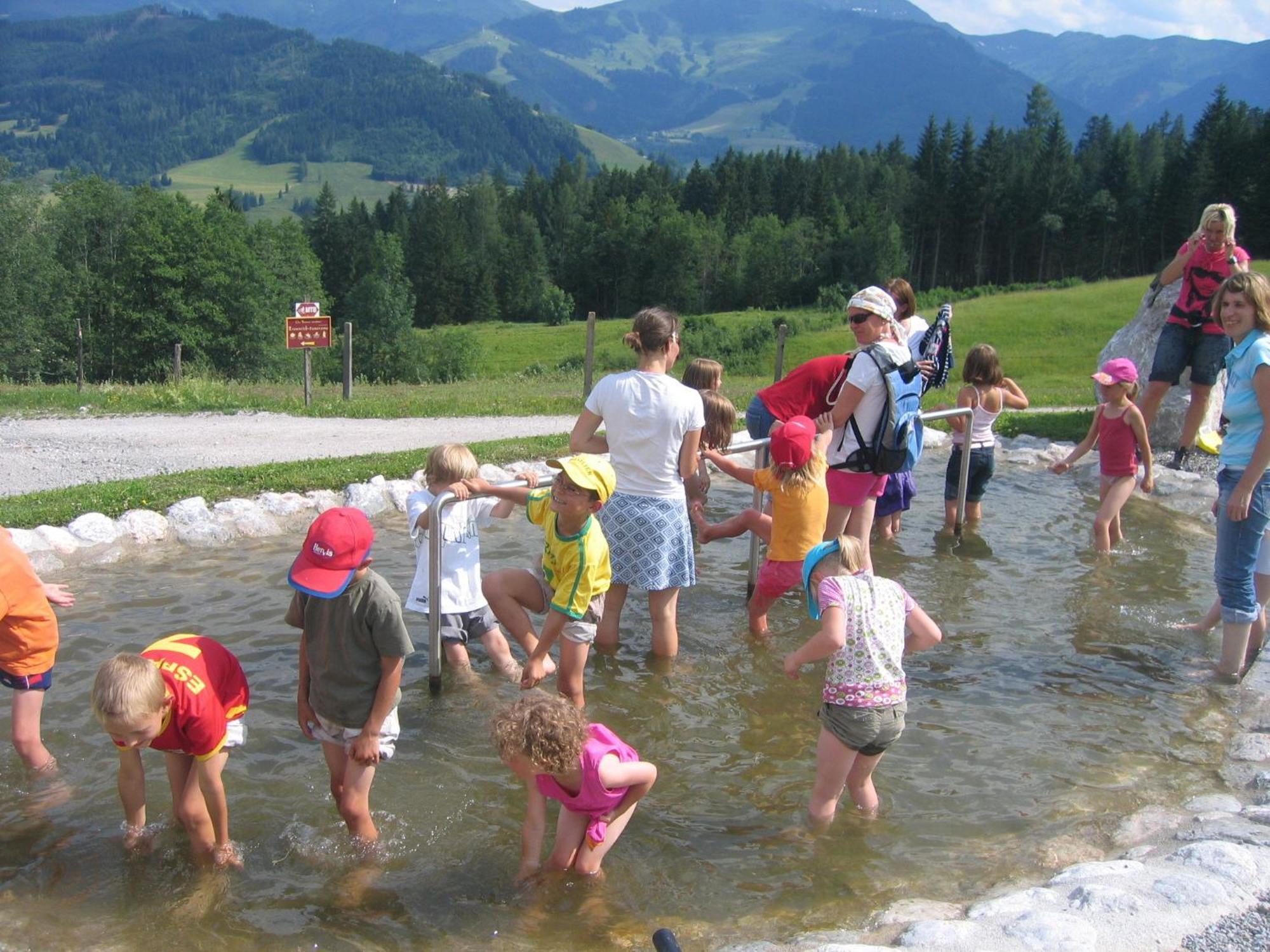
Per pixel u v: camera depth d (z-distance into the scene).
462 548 5.56
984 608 6.86
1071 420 13.52
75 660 5.67
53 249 42.22
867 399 6.21
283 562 7.62
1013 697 5.48
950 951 2.98
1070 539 8.60
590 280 117.56
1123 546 8.44
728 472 6.34
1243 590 5.57
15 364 40.06
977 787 4.52
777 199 127.38
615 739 4.01
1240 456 5.45
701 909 3.65
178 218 44.62
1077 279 67.31
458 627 5.54
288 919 3.58
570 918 3.61
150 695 3.48
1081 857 3.91
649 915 3.62
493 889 3.78
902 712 4.14
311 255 58.38
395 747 4.87
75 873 3.82
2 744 4.72
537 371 57.06
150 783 4.46
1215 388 11.62
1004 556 8.09
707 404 7.25
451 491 5.37
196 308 44.44
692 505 7.59
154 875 3.81
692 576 5.86
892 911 3.50
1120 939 3.00
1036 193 98.50
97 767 4.59
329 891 3.75
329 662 3.91
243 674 4.05
